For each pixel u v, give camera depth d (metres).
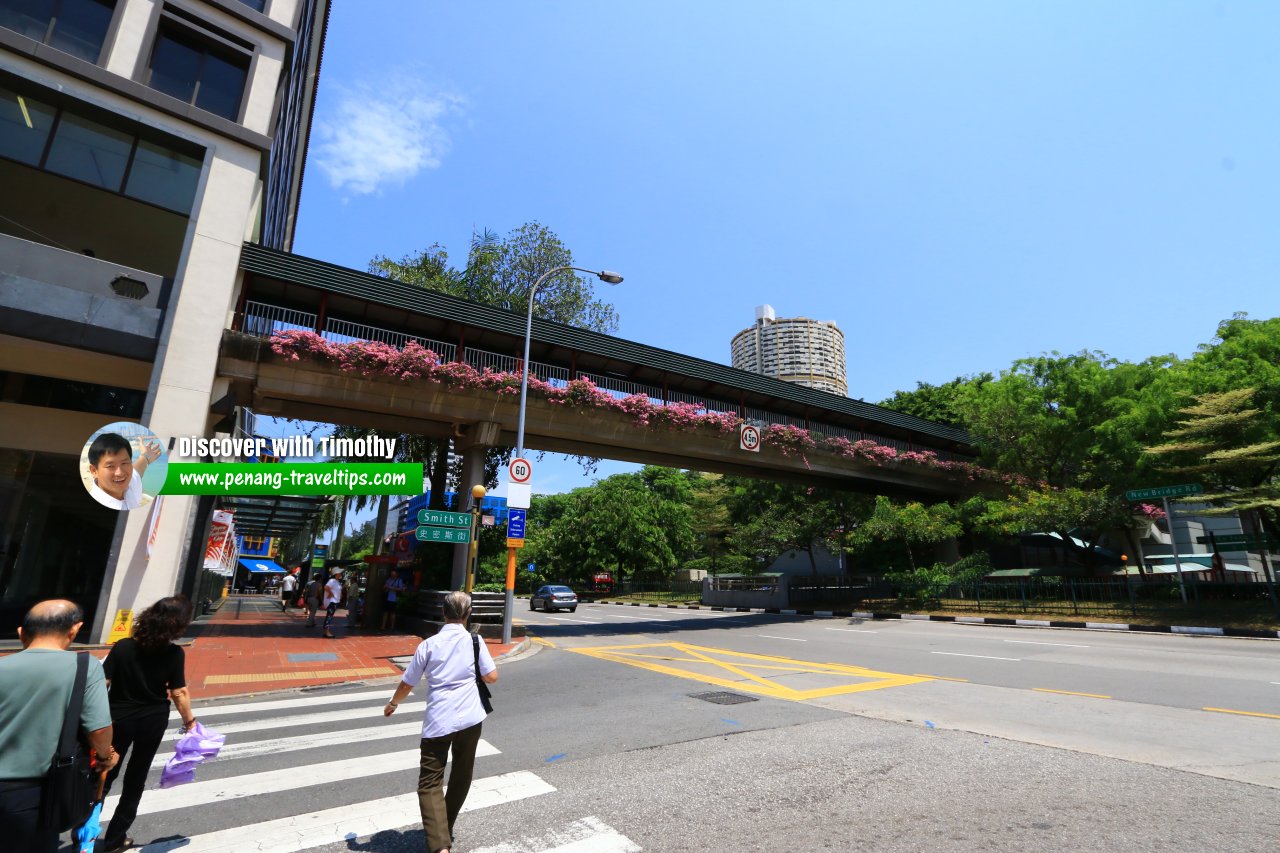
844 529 34.12
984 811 4.33
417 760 5.70
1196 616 19.38
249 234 17.03
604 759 5.67
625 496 52.66
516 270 27.67
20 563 14.46
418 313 18.28
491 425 19.20
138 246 18.23
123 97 14.49
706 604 39.97
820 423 28.14
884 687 9.48
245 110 16.20
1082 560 37.06
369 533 81.19
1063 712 7.57
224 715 7.67
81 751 2.88
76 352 13.98
